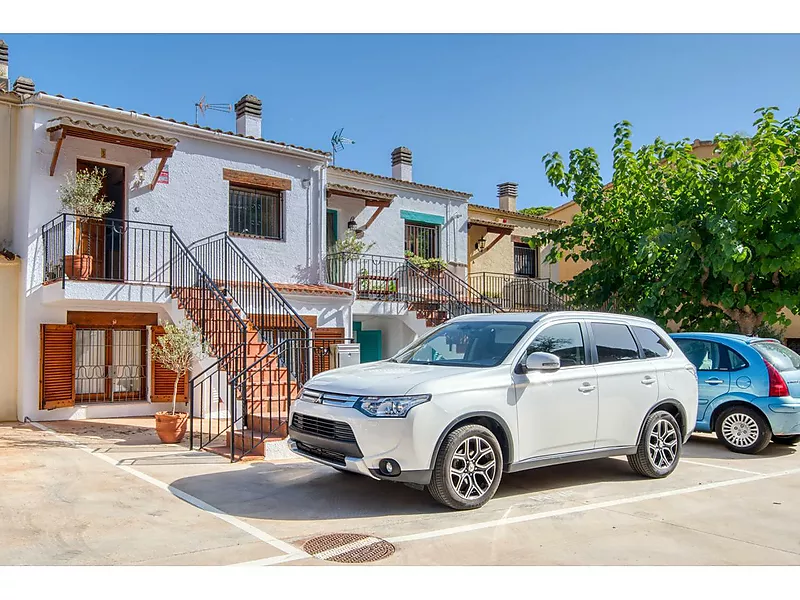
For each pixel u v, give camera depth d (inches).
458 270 775.1
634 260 506.3
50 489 251.6
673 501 247.9
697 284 483.2
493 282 850.8
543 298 853.2
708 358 371.9
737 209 428.8
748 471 307.6
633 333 294.7
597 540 198.1
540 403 248.2
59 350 460.4
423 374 237.1
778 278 464.1
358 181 689.6
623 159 509.4
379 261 694.5
